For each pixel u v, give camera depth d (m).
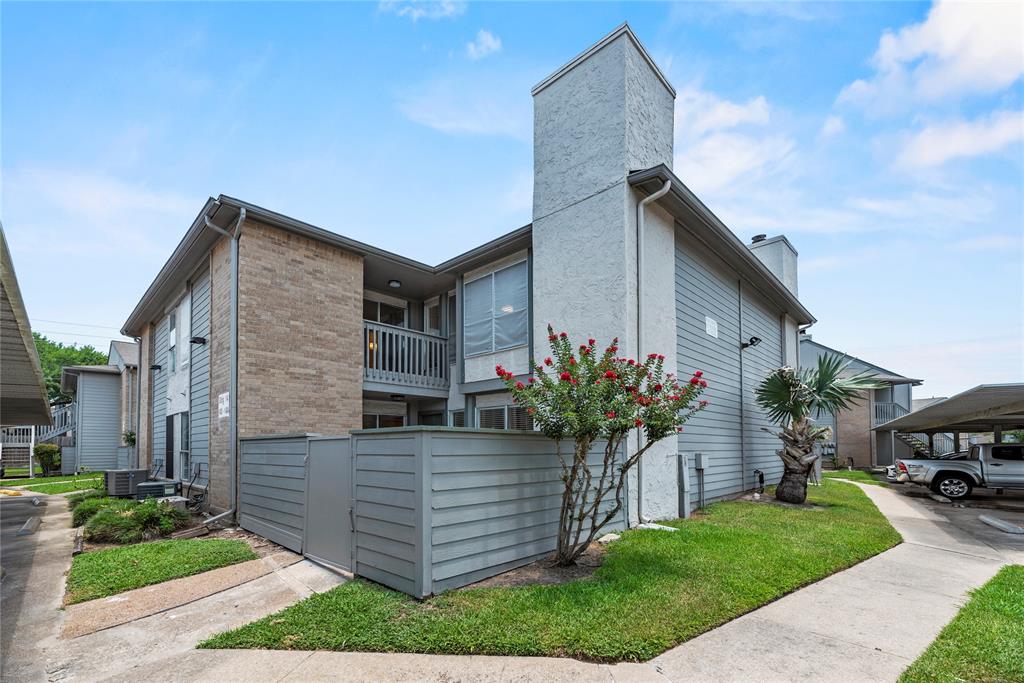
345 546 5.64
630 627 3.86
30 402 7.75
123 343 24.42
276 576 5.67
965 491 12.51
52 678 3.46
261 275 9.20
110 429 22.55
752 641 3.80
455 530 4.81
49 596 5.19
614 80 8.58
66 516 10.30
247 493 8.26
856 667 3.39
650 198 8.27
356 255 10.80
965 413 12.10
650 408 5.45
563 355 5.56
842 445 24.72
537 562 5.68
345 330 10.42
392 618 4.12
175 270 11.51
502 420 11.05
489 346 11.16
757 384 13.09
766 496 11.11
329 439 6.07
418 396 12.22
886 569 5.80
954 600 4.72
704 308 10.46
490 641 3.66
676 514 8.46
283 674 3.37
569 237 8.98
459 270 11.83
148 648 3.90
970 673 3.25
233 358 8.77
